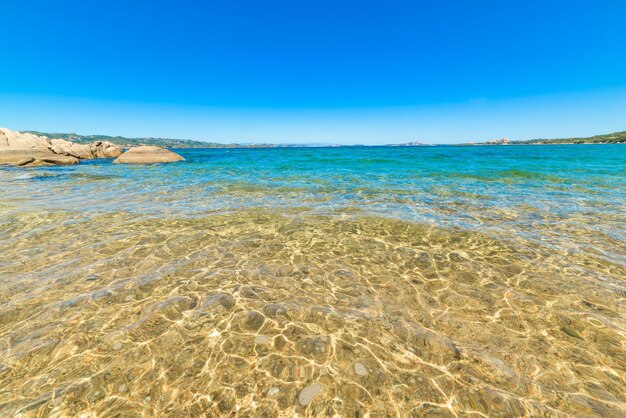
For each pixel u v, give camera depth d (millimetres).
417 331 3529
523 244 6258
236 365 2984
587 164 23984
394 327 3605
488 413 2494
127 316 3775
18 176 18281
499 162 27062
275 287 4578
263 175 18609
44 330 3480
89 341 3305
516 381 2803
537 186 13523
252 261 5527
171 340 3336
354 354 3141
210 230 7254
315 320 3732
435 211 9055
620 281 4648
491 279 4797
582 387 2740
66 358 3057
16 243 6234
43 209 9125
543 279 4754
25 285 4508
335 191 12625
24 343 3266
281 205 9953
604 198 10711
